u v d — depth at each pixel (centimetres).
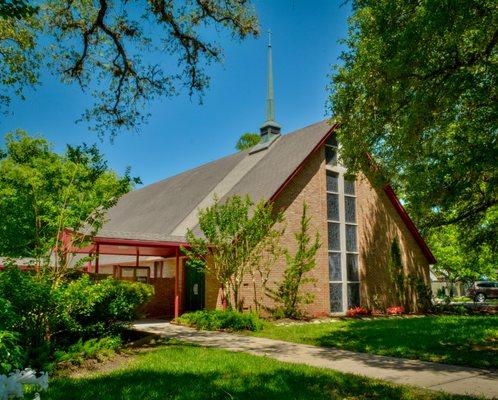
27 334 775
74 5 1277
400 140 1102
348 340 1185
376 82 1070
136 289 1046
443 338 1184
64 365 786
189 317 1609
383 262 2264
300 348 1065
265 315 1745
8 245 876
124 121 1445
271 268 1808
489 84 960
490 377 744
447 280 4228
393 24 947
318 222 2016
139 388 628
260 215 1648
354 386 665
